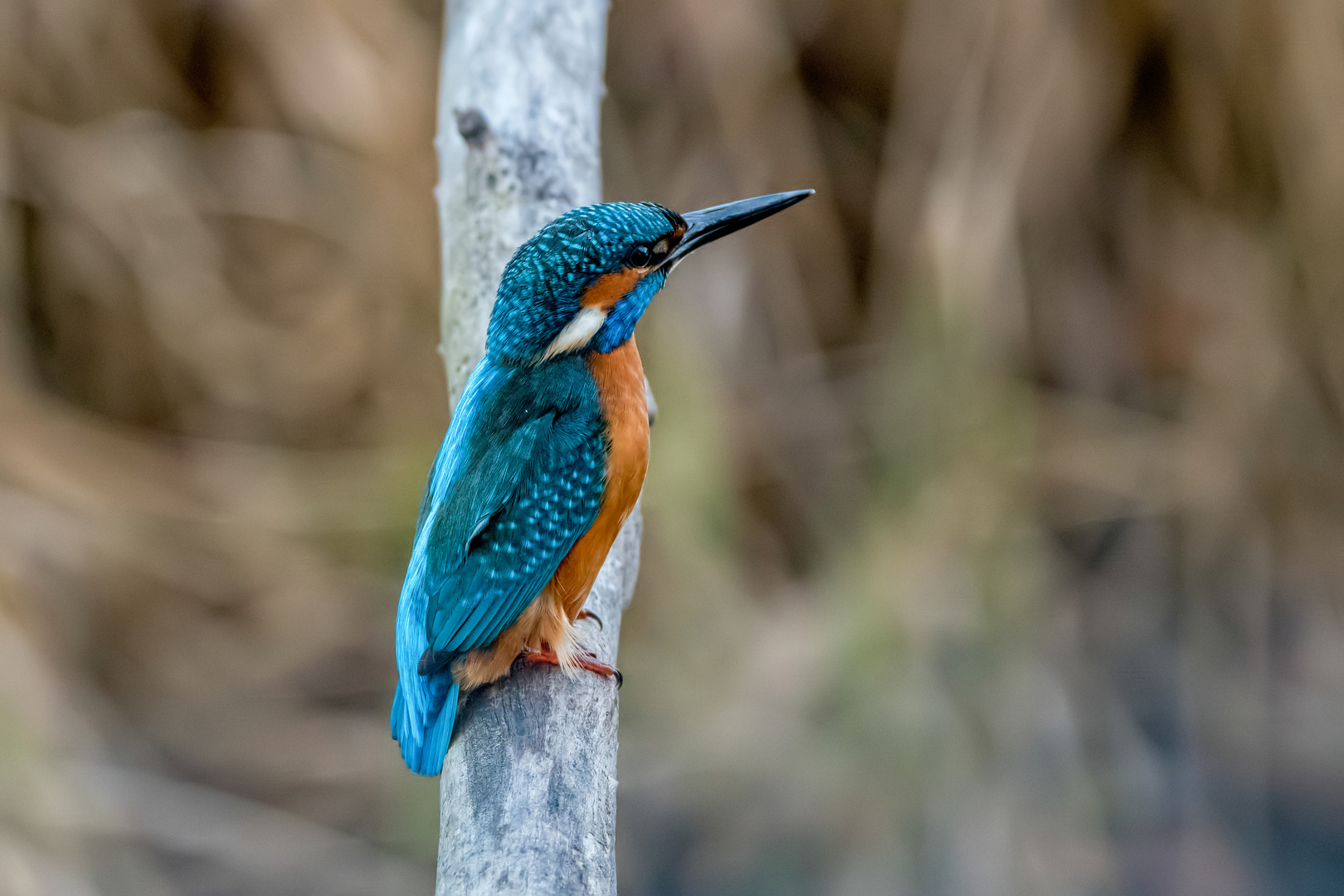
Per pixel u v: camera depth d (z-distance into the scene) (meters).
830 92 13.30
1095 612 12.73
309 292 12.95
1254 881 11.30
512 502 5.64
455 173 6.95
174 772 11.75
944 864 11.28
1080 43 12.38
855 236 13.21
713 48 12.51
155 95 12.84
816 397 12.83
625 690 12.16
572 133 6.94
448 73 7.31
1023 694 11.83
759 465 12.75
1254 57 12.38
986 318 12.20
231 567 12.73
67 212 12.57
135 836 11.24
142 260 12.70
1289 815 11.67
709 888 11.35
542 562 5.61
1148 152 12.95
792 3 12.97
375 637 12.73
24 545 11.72
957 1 12.40
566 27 7.16
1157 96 12.80
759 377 12.73
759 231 12.78
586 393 5.97
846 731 11.77
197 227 12.80
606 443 5.85
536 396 5.94
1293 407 12.80
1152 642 12.61
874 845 11.41
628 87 12.80
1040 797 11.54
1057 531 12.97
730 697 12.01
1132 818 11.64
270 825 11.49
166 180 12.68
